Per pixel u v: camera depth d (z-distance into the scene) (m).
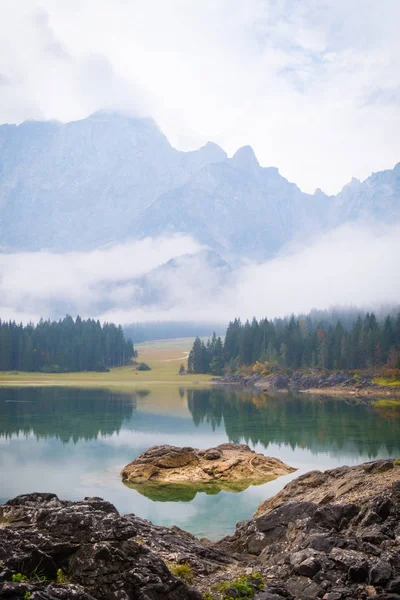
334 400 160.50
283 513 27.34
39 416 106.19
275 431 90.19
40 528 18.22
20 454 66.38
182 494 48.44
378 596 17.38
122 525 17.83
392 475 35.38
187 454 58.09
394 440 79.81
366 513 25.44
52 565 16.52
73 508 19.14
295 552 21.41
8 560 15.98
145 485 51.78
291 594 18.67
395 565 19.69
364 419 107.81
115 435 83.94
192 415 114.38
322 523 25.69
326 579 19.05
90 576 16.27
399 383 196.50
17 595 14.42
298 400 160.00
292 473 57.25
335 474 40.41
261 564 22.36
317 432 88.75
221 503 45.09
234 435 85.50
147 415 112.44
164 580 16.81
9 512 19.53
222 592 18.64
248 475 55.59
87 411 117.00
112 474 56.06
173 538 24.23
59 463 61.25
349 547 21.69
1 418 102.06
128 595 15.96
